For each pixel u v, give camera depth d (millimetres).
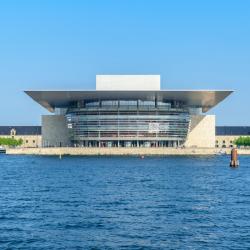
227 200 71125
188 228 51531
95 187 88125
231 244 45469
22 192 80250
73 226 52250
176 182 98062
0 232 49469
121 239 47188
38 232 49594
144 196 75312
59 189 84688
